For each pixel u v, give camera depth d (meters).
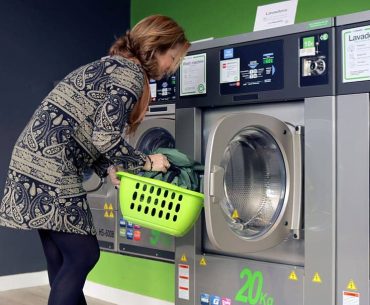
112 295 3.84
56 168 1.93
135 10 4.38
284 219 2.14
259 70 2.26
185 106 2.53
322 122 2.07
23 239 4.12
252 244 2.05
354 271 1.99
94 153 2.05
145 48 2.01
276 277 2.18
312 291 2.08
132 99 1.94
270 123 2.08
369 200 1.96
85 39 4.39
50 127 1.94
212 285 2.39
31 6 4.13
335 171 2.05
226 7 3.47
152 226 2.07
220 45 2.39
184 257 2.50
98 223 3.35
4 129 4.02
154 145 3.06
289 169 2.15
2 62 4.00
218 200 1.92
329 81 2.05
